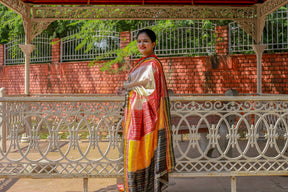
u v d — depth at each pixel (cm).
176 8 668
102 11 670
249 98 301
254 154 495
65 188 351
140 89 265
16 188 350
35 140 308
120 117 303
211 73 824
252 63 779
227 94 387
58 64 1031
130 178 261
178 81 862
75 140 306
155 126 259
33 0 644
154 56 270
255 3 673
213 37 914
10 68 1124
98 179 389
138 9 669
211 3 676
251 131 317
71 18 667
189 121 378
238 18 675
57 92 1035
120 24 1204
